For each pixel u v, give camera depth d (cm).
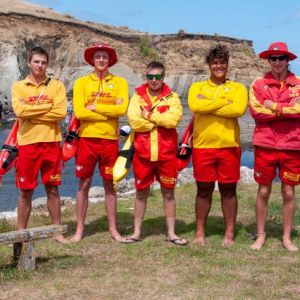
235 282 554
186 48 9931
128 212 924
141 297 511
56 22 7756
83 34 8100
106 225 816
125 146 711
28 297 511
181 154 704
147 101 688
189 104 678
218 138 673
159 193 1112
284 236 691
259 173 675
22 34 7050
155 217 873
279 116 644
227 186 692
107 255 656
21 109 663
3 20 7031
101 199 1172
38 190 1465
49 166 698
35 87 682
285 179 670
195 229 787
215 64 673
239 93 671
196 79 9581
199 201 703
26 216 707
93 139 704
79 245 703
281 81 659
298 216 843
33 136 679
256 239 714
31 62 677
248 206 961
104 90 699
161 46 9794
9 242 566
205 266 607
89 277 568
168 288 535
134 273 583
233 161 682
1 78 6344
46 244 706
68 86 7575
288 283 552
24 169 684
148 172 704
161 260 631
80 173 718
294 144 655
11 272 579
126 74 8225
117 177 696
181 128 2947
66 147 712
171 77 9431
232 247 690
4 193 1470
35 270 591
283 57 647
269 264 616
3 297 511
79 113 695
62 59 7650
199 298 508
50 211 721
